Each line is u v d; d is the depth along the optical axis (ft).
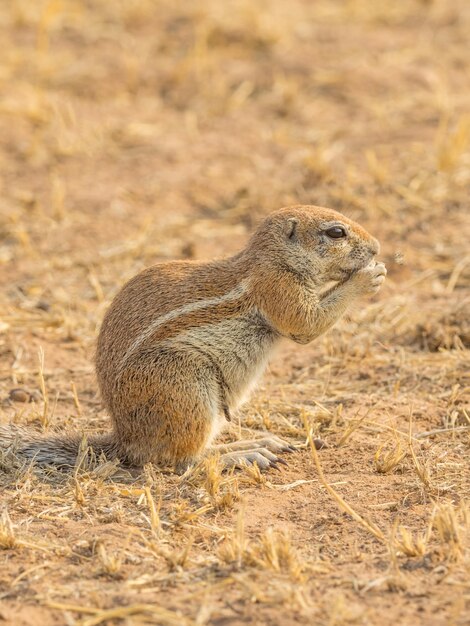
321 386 41.70
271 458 34.94
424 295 49.39
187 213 58.44
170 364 34.47
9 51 75.36
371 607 25.90
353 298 37.29
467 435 36.81
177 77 72.74
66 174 62.75
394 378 41.91
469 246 53.31
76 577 27.84
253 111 69.92
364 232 37.86
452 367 42.22
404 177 59.72
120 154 65.00
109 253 54.24
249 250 37.04
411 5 83.56
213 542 29.71
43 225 57.16
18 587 27.43
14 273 52.65
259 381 38.83
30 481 33.27
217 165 63.31
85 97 71.36
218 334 35.58
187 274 36.40
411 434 36.60
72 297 50.16
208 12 80.23
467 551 28.17
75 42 77.66
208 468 32.86
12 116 68.18
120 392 34.88
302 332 36.94
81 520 31.17
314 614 25.57
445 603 25.99
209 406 35.04
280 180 60.85
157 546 28.94
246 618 25.52
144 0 82.33
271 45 77.00
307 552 28.91
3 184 61.26
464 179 59.26
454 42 77.25
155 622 25.48
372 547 29.19
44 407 38.47
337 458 35.53
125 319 35.53
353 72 73.10
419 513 31.22
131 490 32.63
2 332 46.73
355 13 82.17
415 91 70.54
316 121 68.03
